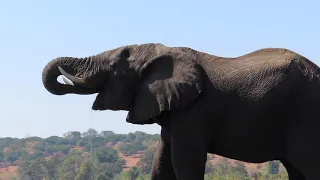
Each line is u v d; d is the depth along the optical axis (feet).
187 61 34.04
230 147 33.94
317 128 32.45
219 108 33.50
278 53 33.96
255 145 33.47
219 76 33.81
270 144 33.37
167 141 35.68
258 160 34.06
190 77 33.60
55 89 37.37
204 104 33.63
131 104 35.78
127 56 35.73
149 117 34.55
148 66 34.76
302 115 32.55
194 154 33.47
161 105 33.96
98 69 36.14
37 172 359.87
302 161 32.53
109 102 35.91
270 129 33.06
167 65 34.47
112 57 35.83
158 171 36.19
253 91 33.01
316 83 32.78
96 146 551.18
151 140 568.82
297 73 32.81
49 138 634.43
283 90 32.58
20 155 538.88
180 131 33.73
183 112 33.78
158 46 35.19
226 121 33.50
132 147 521.65
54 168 361.92
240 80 33.40
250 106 32.99
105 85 36.27
